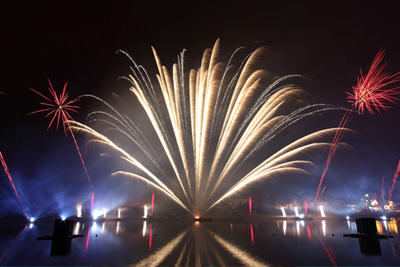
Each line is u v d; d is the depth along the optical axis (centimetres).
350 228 3100
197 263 1233
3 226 3362
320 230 2859
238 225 3712
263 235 2408
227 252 1519
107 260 1300
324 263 1234
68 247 1700
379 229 3005
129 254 1459
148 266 1176
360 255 1416
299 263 1238
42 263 1238
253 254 1457
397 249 1585
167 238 2181
